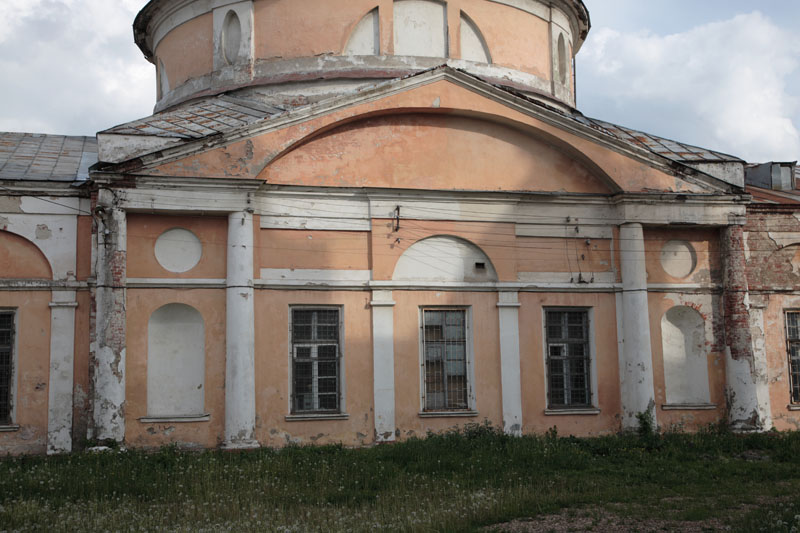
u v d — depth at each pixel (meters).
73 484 16.19
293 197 21.67
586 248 23.69
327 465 18.08
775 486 17.06
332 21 24.69
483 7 25.80
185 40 26.42
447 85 22.52
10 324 20.62
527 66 26.61
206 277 20.80
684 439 22.00
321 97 24.34
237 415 20.25
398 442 21.30
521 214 23.30
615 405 23.38
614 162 23.59
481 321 22.78
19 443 20.11
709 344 24.17
